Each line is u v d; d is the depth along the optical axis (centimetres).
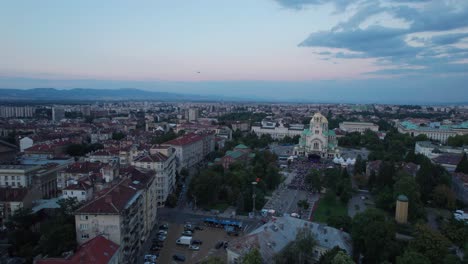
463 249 15962
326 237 15212
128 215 15500
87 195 19150
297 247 14025
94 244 13238
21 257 15975
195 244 18262
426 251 14388
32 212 18438
